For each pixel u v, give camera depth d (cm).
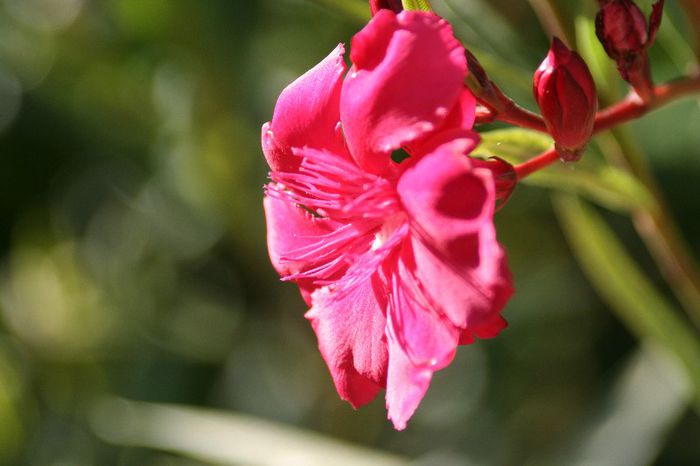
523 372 48
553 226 48
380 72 29
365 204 29
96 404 48
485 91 30
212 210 49
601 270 35
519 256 49
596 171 32
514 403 47
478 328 29
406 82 28
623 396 39
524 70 35
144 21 47
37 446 48
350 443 49
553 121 29
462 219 28
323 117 30
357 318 30
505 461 45
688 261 33
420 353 28
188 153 48
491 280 27
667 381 39
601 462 38
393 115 28
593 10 32
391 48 29
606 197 34
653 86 31
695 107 41
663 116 41
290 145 30
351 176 29
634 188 33
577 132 29
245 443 39
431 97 28
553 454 39
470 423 47
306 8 47
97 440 48
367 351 30
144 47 49
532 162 30
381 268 30
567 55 29
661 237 33
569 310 47
